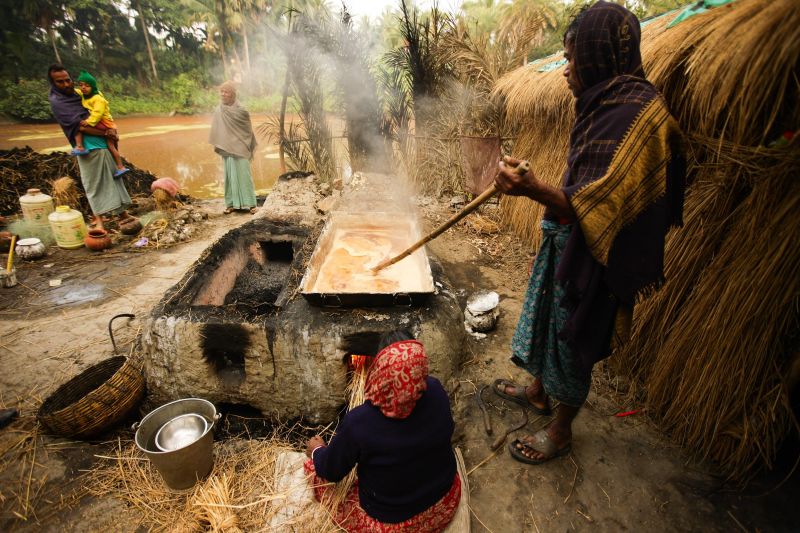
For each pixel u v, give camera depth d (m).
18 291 3.93
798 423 2.14
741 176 1.99
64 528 1.89
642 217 1.47
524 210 4.64
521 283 3.96
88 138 4.79
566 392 1.96
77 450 2.26
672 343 2.33
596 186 1.41
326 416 2.42
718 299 2.10
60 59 26.95
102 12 28.34
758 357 1.95
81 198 5.88
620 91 1.45
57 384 2.78
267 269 3.63
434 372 2.37
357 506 1.70
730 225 2.10
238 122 5.64
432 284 2.40
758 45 1.61
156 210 6.11
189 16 32.56
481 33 5.66
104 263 4.53
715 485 2.09
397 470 1.48
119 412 2.30
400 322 2.31
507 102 4.55
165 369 2.41
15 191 5.91
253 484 2.01
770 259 1.86
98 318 3.51
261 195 7.57
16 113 19.97
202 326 2.30
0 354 3.05
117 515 1.94
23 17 24.73
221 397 2.45
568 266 1.60
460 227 5.04
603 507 1.99
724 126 1.85
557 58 4.26
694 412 2.23
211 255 3.03
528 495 2.05
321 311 2.38
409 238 3.23
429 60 5.63
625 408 2.54
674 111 2.22
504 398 2.61
